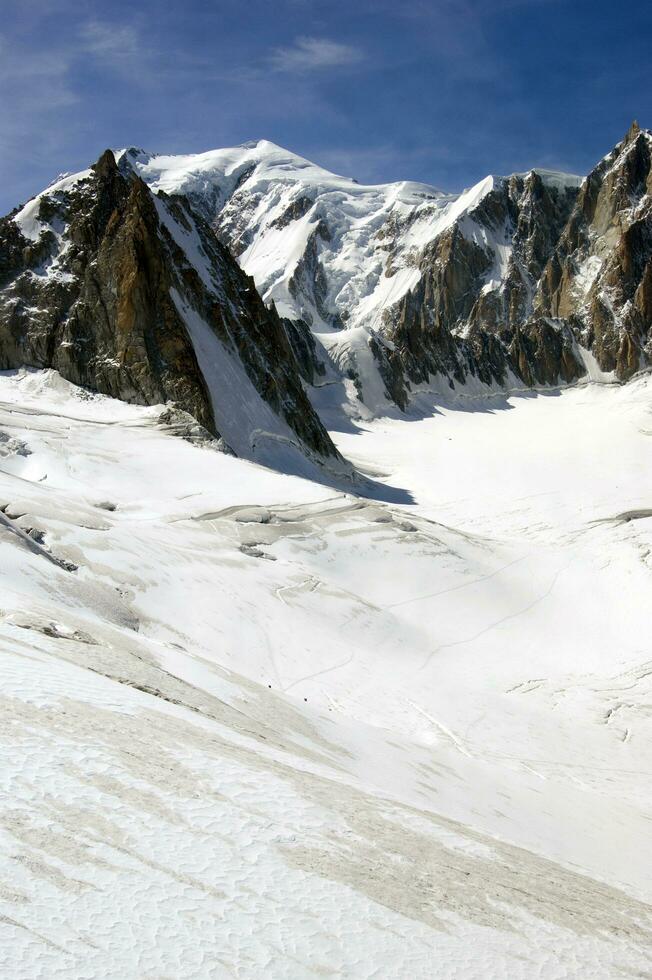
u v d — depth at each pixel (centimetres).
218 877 821
